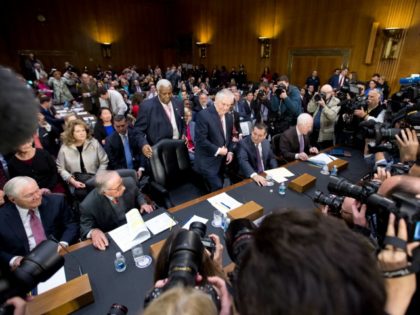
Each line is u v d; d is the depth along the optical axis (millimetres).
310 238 345
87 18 11555
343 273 310
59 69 11453
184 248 705
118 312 915
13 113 301
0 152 318
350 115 3119
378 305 316
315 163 2635
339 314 296
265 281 333
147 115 2875
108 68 12539
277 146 3273
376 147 1764
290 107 4504
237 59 11047
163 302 469
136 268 1295
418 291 601
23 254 1732
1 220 1667
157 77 11078
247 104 5594
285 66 9469
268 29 9641
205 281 677
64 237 1854
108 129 3754
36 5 10414
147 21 13039
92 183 2201
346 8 7555
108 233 1556
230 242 753
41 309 1024
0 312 652
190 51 13094
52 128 3822
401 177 800
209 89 8578
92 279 1235
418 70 6516
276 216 412
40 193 1705
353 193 943
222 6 10977
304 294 303
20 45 10477
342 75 7168
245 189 2082
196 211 1773
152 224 1637
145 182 2775
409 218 602
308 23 8500
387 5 6773
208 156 2627
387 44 6902
